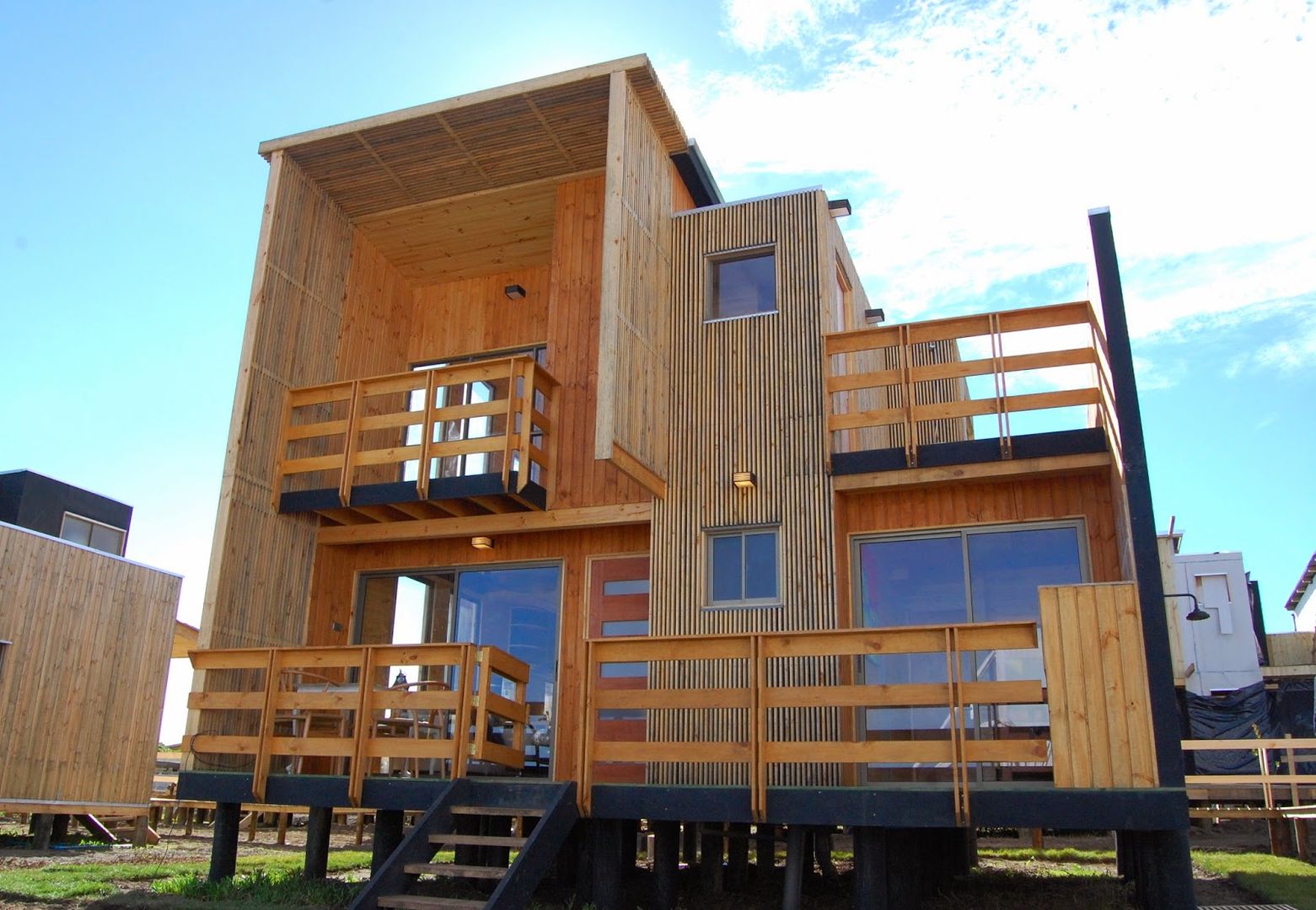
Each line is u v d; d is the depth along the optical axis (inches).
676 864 327.9
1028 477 382.3
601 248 462.3
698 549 407.8
